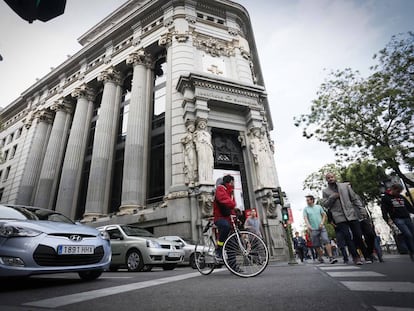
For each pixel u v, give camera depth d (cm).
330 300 185
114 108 1975
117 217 1427
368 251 571
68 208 1809
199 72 1486
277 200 873
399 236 968
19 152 2505
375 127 1388
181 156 1374
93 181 1670
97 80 2184
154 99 1858
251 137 1521
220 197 408
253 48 2359
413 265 405
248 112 1576
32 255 344
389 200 571
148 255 701
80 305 215
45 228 382
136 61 1898
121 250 757
